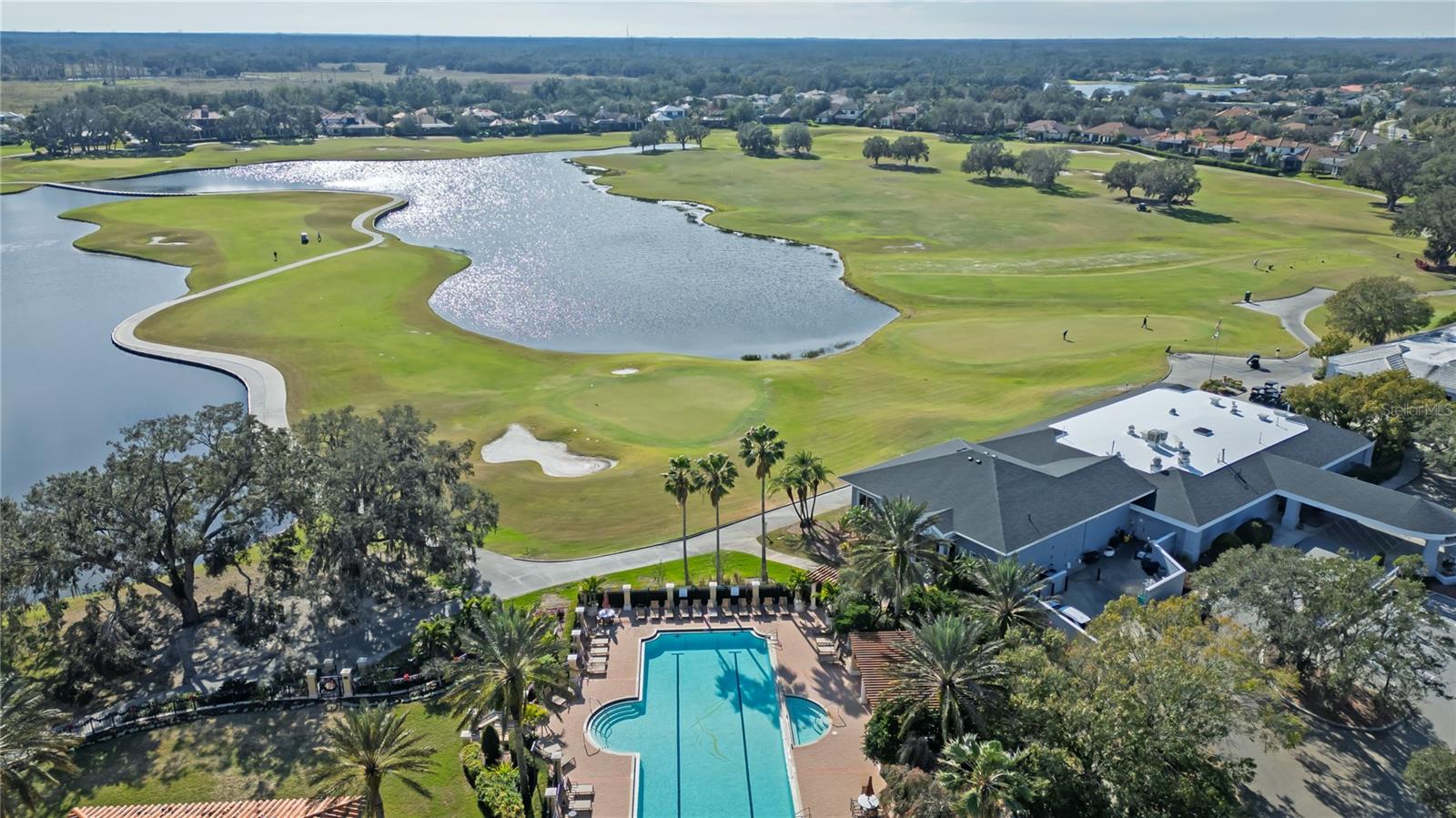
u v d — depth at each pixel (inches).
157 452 2278.5
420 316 5172.2
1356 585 1999.3
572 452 3499.0
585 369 4379.9
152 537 2192.4
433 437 3582.7
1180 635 1839.3
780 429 3659.0
